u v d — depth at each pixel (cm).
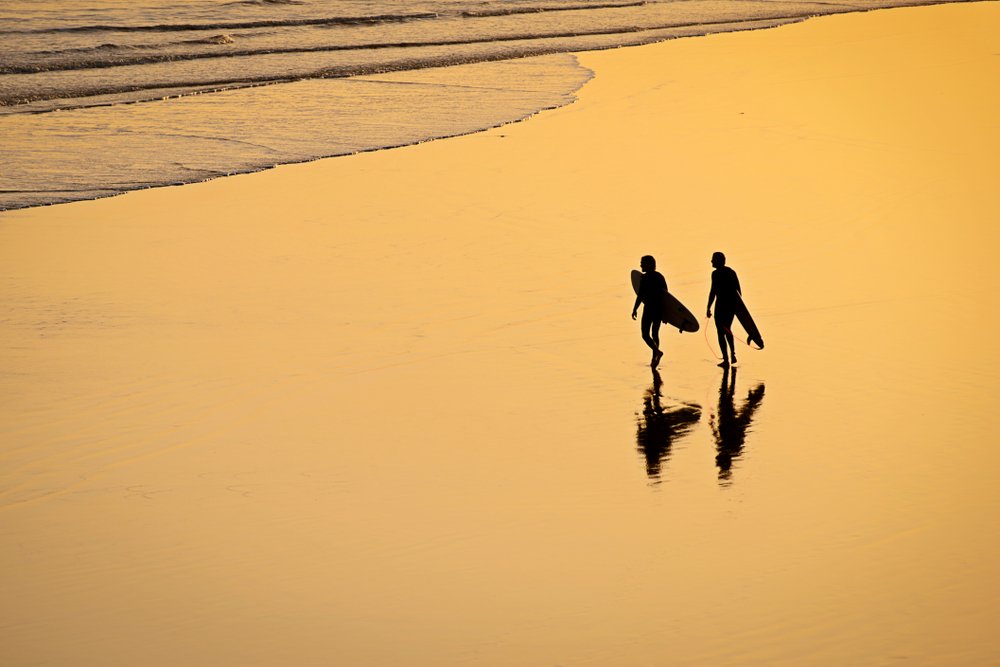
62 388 4916
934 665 2814
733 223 7488
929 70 13900
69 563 3444
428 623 3073
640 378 5047
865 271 6438
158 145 10175
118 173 9106
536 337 5559
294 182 8825
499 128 10869
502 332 5622
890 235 7131
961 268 6481
